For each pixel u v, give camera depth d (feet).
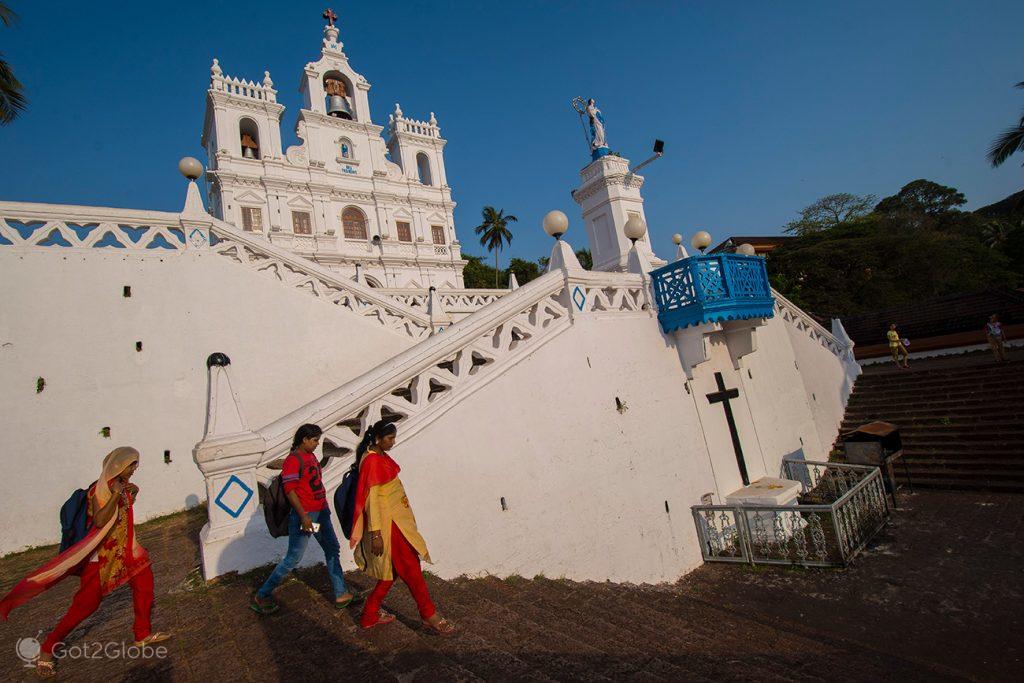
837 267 132.98
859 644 16.37
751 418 32.35
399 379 16.49
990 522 26.61
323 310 29.81
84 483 22.48
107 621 11.87
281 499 11.26
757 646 14.10
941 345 62.39
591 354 23.26
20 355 22.00
